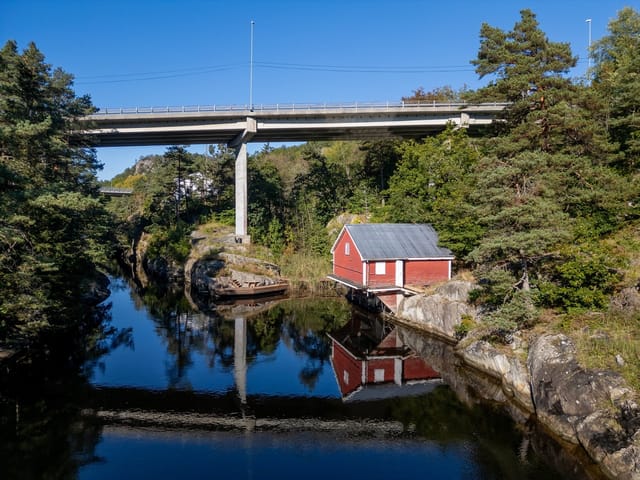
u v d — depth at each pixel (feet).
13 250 66.90
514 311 63.67
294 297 143.02
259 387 70.74
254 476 45.50
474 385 69.97
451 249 103.19
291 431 55.72
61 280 83.46
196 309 127.65
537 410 54.90
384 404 63.57
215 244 170.09
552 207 62.39
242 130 163.12
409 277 106.83
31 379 72.84
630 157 86.99
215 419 59.26
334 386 70.90
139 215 260.42
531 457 47.91
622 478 39.83
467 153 125.08
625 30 124.26
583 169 75.46
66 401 64.49
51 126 82.69
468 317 81.25
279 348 92.22
